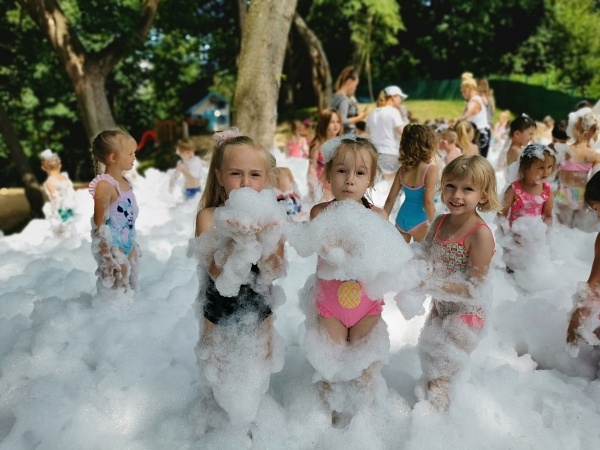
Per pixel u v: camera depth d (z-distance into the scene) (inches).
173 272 175.2
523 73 1321.4
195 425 102.0
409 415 104.3
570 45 1299.2
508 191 173.0
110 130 146.5
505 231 173.6
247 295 98.0
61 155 1208.2
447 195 107.3
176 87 1330.0
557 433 100.0
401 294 105.7
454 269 110.0
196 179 320.5
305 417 103.1
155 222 291.7
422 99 1209.4
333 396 105.0
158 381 114.9
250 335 99.1
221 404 98.3
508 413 104.8
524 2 1248.2
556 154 227.9
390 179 277.6
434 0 1279.5
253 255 91.9
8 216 776.9
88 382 116.1
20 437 102.8
